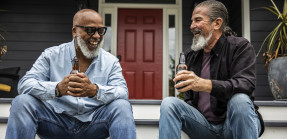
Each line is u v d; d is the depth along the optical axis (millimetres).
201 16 1684
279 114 2186
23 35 4824
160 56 5051
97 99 1459
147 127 1830
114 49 5008
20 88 1514
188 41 5055
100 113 1499
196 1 4809
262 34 4551
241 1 4633
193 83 1445
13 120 1319
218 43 1661
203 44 1678
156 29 5109
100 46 1635
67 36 4883
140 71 5000
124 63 5000
